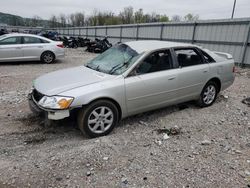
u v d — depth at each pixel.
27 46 11.13
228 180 2.82
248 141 3.84
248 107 5.51
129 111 4.07
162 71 4.34
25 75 8.71
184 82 4.64
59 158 3.21
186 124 4.45
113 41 26.34
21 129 4.05
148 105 4.25
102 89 3.67
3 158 3.19
